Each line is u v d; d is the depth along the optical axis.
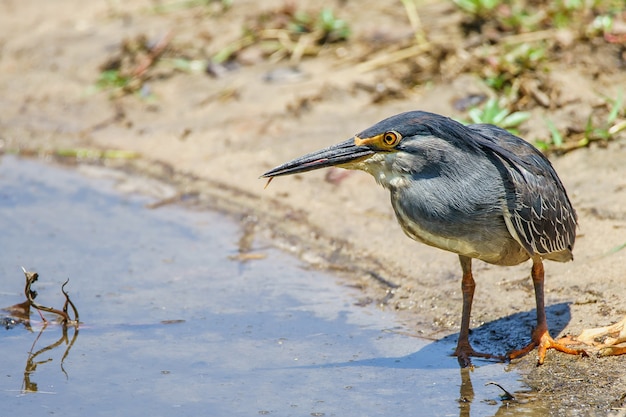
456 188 8.97
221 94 16.58
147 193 14.43
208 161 14.93
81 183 14.91
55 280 11.76
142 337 10.33
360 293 11.23
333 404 8.80
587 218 11.60
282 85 16.36
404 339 10.10
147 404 8.91
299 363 9.66
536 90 14.28
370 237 12.30
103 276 11.85
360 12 17.89
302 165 9.30
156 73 17.59
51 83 18.06
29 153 16.03
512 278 10.88
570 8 15.95
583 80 14.42
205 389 9.18
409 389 9.03
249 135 15.28
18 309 10.88
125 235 13.03
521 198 8.93
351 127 14.83
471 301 9.59
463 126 9.06
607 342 9.22
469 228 9.03
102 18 19.97
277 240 12.71
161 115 16.56
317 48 17.14
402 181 9.13
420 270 11.41
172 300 11.21
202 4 19.25
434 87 15.45
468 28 16.59
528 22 16.06
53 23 20.08
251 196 13.80
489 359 9.52
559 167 12.81
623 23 15.36
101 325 10.62
